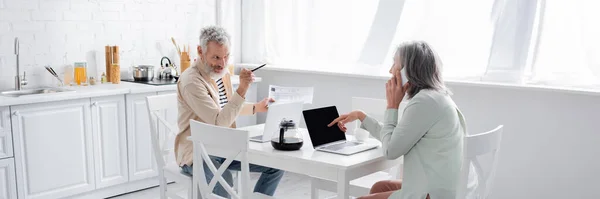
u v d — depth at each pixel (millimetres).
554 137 3508
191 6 4895
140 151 4180
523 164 3654
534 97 3547
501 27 3666
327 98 4594
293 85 4836
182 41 4879
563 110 3453
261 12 5004
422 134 2344
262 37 5023
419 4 4047
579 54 3467
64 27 4164
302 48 4777
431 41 4016
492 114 3738
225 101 3285
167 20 4754
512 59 3637
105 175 4016
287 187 4359
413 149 2391
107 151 4000
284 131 2631
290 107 2791
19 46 3963
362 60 4328
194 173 2658
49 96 3609
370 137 3180
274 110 2717
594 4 3377
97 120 3914
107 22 4383
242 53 5199
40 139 3648
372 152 2623
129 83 4312
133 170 4164
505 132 3697
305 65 4758
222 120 2881
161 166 3293
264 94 5055
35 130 3619
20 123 3549
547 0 3520
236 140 2400
